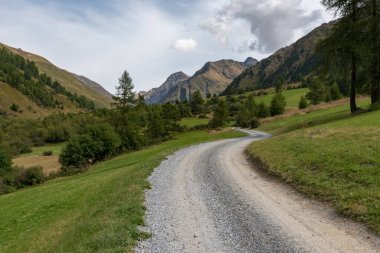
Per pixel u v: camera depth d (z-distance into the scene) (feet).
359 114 136.36
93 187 90.43
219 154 109.29
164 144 240.73
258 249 35.24
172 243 38.29
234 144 142.51
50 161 306.96
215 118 368.48
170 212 50.37
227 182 67.62
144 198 59.00
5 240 73.77
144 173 82.28
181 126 386.52
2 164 223.30
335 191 47.85
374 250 32.24
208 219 46.11
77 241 42.19
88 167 206.59
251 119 315.37
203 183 68.74
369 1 137.59
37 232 67.92
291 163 67.41
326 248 33.94
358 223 38.34
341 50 142.41
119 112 325.42
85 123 500.33
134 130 282.97
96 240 38.73
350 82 154.10
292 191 54.90
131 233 40.57
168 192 63.16
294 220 42.45
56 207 84.74
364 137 70.64
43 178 200.85
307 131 99.96
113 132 247.50
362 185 46.96
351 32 137.69
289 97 530.68
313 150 70.38
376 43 134.51
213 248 36.35
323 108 304.30
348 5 140.26
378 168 50.11
